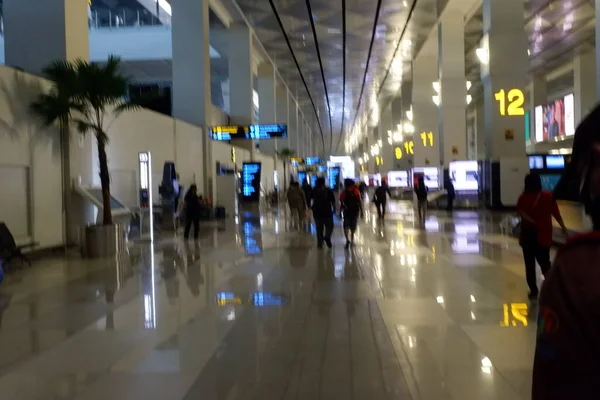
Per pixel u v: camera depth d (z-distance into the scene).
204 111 25.02
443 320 6.73
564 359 1.17
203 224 22.03
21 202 11.80
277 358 5.36
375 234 17.20
